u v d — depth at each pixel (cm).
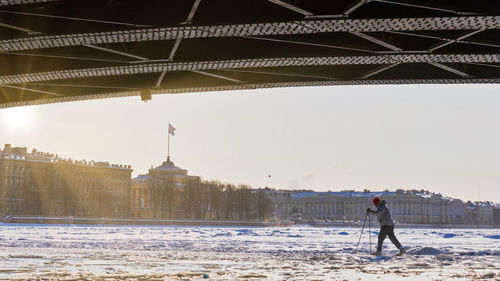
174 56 2169
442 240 5341
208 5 1745
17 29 1873
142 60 2161
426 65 2447
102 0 1809
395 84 2462
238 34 1748
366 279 1298
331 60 2058
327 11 1677
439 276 1391
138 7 1762
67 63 2286
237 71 2473
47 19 1861
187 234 6400
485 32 2006
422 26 1659
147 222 16288
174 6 1747
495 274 1446
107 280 1263
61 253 2342
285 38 2002
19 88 2777
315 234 7575
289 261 1984
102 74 2275
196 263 1853
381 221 2409
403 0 1593
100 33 1812
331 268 1652
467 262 2005
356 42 2066
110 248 2891
